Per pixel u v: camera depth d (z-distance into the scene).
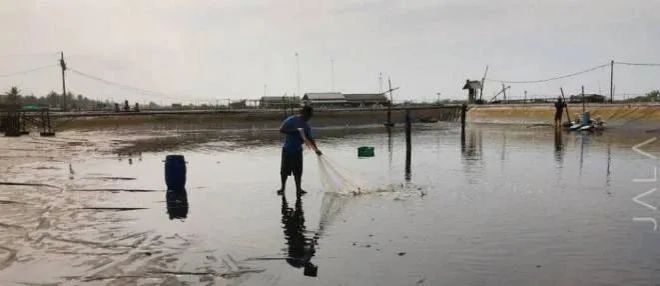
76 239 7.35
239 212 9.24
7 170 16.28
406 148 23.45
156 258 6.40
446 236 7.34
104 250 6.77
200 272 5.85
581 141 25.77
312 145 11.09
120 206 9.90
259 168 16.48
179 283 5.50
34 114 54.62
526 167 15.39
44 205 10.01
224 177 14.20
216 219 8.69
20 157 21.39
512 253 6.49
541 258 6.27
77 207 9.82
